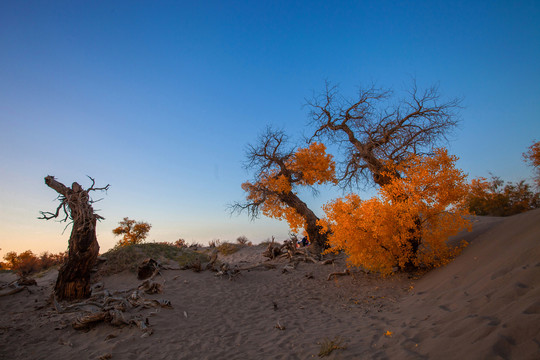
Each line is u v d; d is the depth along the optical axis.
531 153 21.77
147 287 11.76
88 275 11.62
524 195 22.39
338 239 11.89
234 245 31.34
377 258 11.11
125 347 6.91
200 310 10.28
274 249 23.06
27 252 28.64
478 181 24.55
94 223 11.57
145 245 18.50
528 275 5.42
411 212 10.75
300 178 22.45
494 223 13.04
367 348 5.43
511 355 3.55
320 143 22.27
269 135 21.23
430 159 11.23
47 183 11.34
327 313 9.30
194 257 18.59
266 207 22.42
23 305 10.80
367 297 10.52
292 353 6.00
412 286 10.44
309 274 15.12
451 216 10.74
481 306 5.34
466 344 4.19
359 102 16.08
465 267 8.91
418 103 14.88
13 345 7.20
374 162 15.20
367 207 11.25
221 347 6.88
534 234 7.56
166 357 6.34
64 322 8.59
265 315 9.73
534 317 3.93
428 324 5.72
